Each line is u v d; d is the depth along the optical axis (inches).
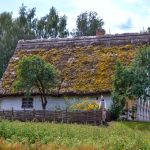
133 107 1585.9
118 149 676.1
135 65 1465.3
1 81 1818.4
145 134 945.5
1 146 618.8
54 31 3176.7
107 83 1644.9
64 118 1390.3
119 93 1473.9
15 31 2928.2
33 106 1726.1
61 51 1879.9
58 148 641.6
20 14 3088.1
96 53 1808.6
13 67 1875.0
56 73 1649.9
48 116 1408.7
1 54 2773.1
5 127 824.9
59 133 837.2
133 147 683.4
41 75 1592.0
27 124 933.8
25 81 1600.6
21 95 1738.4
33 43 1969.7
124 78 1455.5
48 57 1867.6
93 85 1654.8
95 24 3284.9
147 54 1457.9
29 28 3029.0
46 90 1669.5
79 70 1743.4
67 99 1632.6
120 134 901.8
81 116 1374.3
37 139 751.1
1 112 1449.3
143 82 1441.9
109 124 1326.3
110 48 1815.9
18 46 1987.0
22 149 622.8
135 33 1847.9
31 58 1592.0
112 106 1480.1
